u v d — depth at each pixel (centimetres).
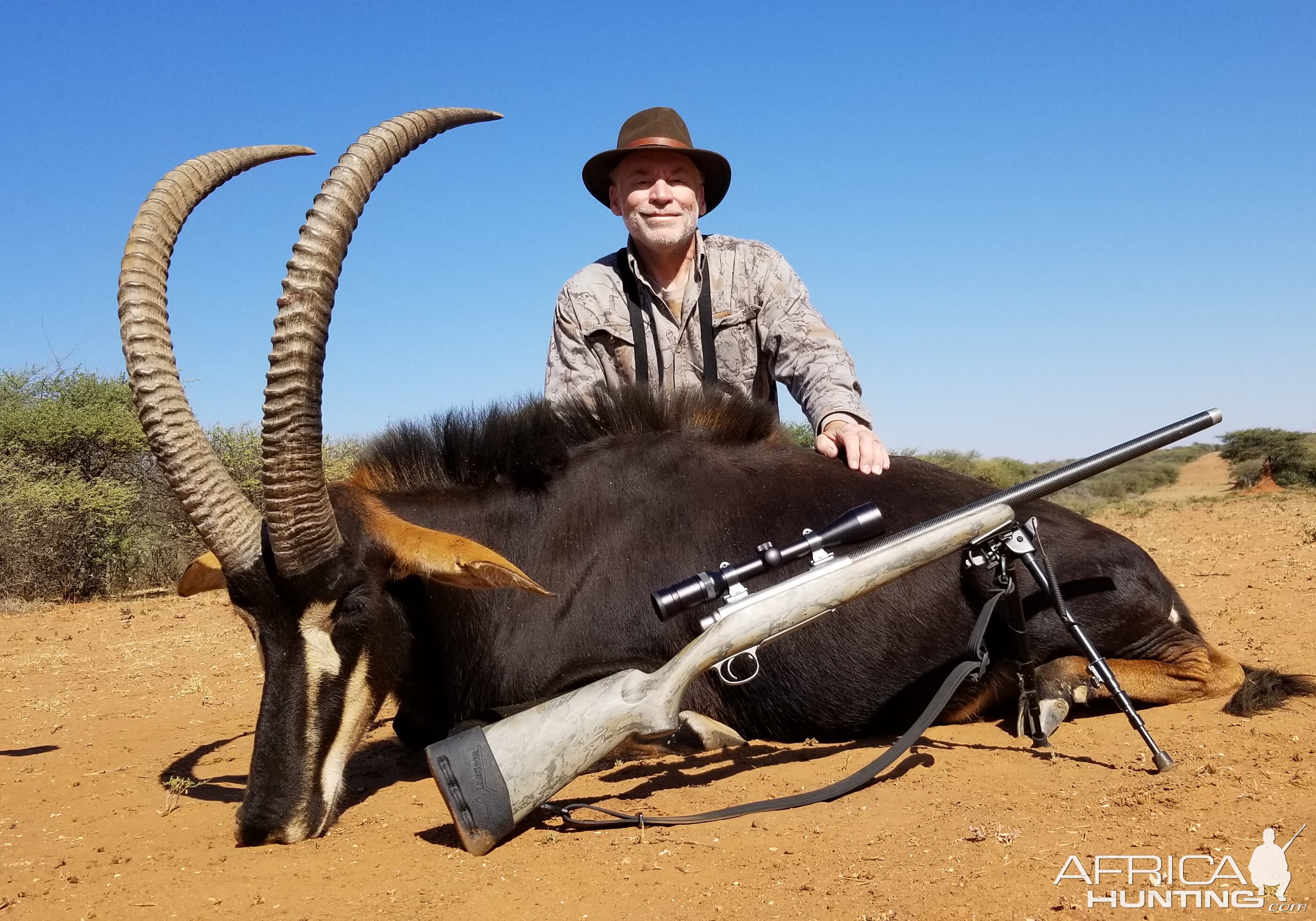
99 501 1528
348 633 400
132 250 381
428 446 494
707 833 362
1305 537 1183
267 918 311
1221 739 432
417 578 441
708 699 482
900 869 312
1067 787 386
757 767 445
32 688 822
